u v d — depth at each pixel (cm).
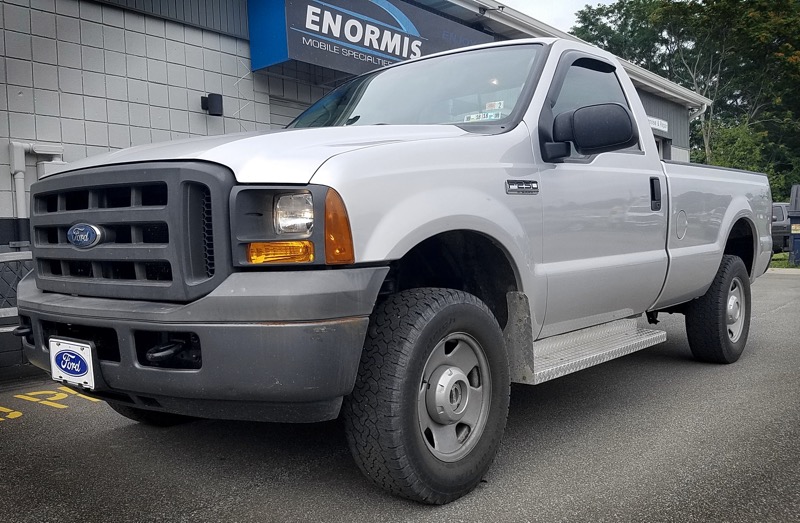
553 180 339
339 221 239
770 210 604
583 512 269
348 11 960
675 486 295
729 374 507
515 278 316
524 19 1308
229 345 233
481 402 296
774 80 3203
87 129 783
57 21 754
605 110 320
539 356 348
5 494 297
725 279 519
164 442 365
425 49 1091
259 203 241
